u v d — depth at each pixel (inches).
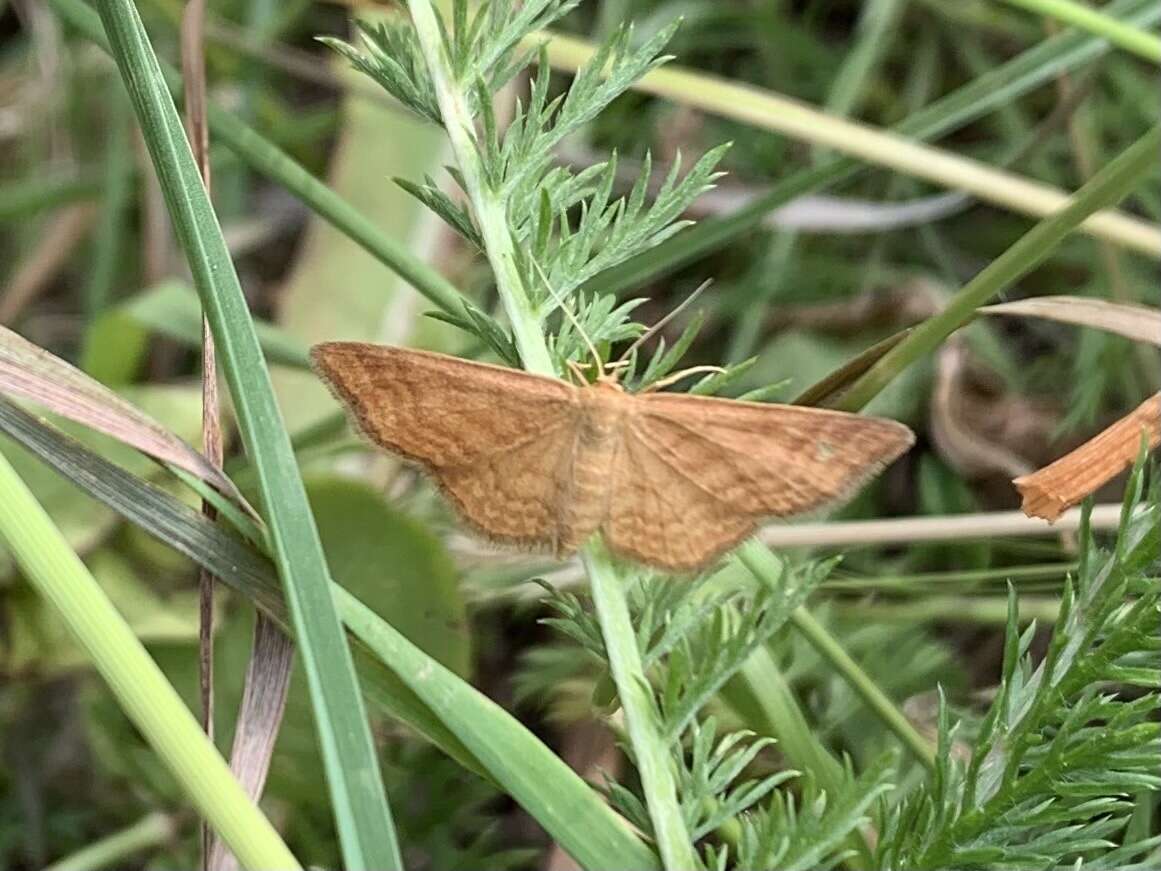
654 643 2.1
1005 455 3.4
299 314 3.6
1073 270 3.8
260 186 4.4
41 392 1.9
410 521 2.8
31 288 4.2
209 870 1.9
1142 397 3.5
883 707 2.3
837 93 4.0
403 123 3.8
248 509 2.0
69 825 3.3
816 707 2.8
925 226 4.0
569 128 1.9
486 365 1.9
